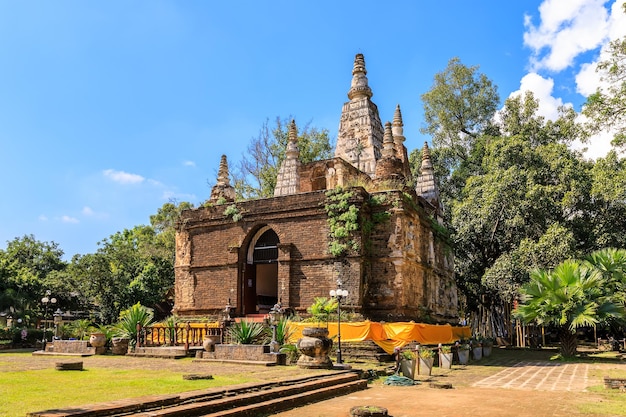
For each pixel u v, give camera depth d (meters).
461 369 20.98
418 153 47.09
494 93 48.50
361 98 31.73
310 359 15.95
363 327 20.00
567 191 34.66
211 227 28.08
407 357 16.98
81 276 44.34
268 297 31.44
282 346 18.86
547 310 26.75
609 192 31.06
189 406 9.29
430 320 26.00
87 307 48.53
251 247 27.59
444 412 11.02
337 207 24.20
